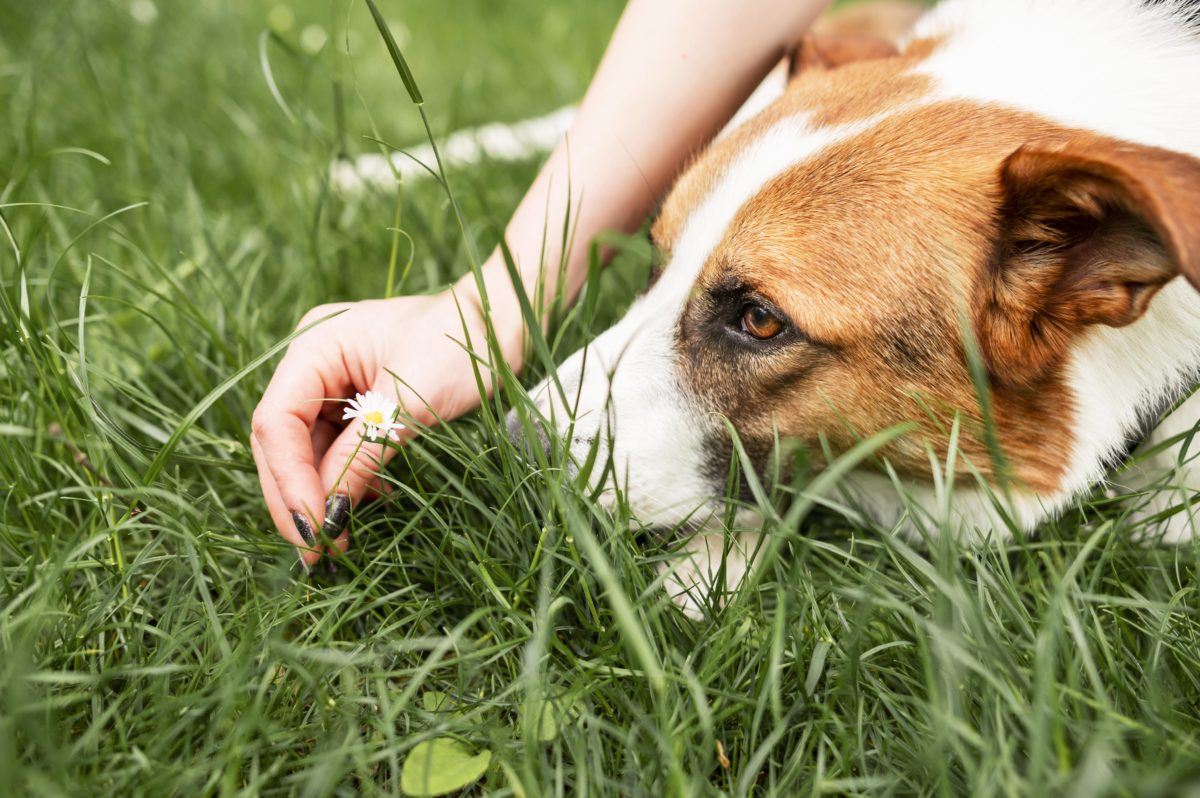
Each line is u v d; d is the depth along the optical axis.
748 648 0.52
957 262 0.55
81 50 0.88
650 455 0.57
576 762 0.47
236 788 0.47
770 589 0.56
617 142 0.61
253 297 0.72
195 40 1.05
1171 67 0.59
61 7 0.99
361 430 0.53
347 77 1.03
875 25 0.84
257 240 0.76
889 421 0.57
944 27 0.66
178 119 0.92
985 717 0.47
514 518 0.55
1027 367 0.56
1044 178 0.52
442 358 0.56
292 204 0.81
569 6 1.25
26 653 0.47
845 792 0.47
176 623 0.52
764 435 0.58
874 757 0.49
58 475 0.59
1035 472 0.58
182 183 0.82
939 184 0.55
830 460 0.55
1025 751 0.48
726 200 0.57
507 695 0.50
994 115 0.57
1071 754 0.46
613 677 0.50
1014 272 0.55
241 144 0.90
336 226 0.75
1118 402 0.58
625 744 0.48
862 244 0.55
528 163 0.91
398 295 0.68
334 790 0.46
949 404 0.57
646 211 0.63
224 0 1.11
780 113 0.60
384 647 0.52
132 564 0.52
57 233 0.73
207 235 0.71
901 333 0.56
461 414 0.58
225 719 0.48
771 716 0.50
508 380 0.52
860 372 0.56
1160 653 0.51
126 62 0.95
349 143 0.88
